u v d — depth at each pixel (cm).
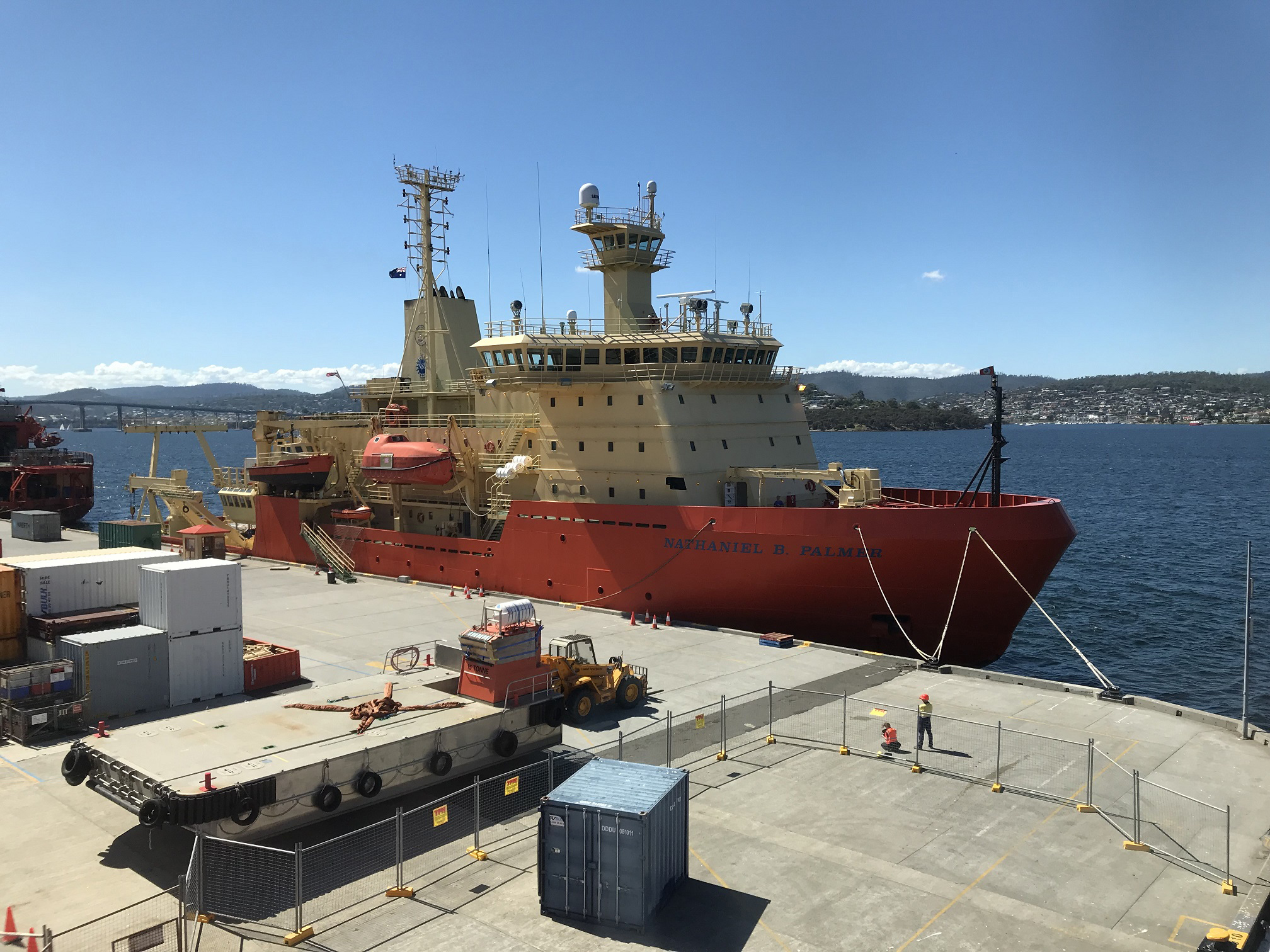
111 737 1692
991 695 2461
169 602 2373
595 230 3778
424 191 4519
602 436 3475
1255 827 1656
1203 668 3784
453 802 1797
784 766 1970
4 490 7644
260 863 1534
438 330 4538
